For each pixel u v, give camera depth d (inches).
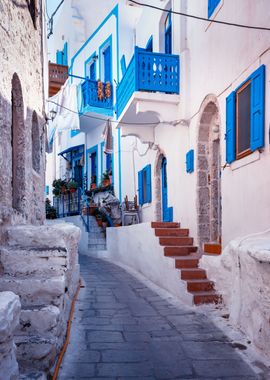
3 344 94.5
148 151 484.4
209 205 325.7
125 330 204.4
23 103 228.2
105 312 239.6
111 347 179.0
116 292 301.7
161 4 423.8
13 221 196.5
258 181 218.1
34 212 267.9
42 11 311.1
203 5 315.6
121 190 604.4
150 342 186.7
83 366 157.4
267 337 165.8
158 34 435.5
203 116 319.3
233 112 248.8
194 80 336.5
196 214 327.6
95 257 558.6
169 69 361.7
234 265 216.7
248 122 230.7
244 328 196.2
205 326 212.2
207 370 155.6
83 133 763.4
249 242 204.7
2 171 179.0
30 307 152.8
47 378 137.9
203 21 313.3
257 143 214.1
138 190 531.8
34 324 146.8
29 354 138.5
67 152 816.3
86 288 314.8
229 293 236.1
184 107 349.4
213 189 322.0
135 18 621.6
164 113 360.8
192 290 263.0
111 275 387.9
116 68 616.4
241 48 242.8
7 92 189.6
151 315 234.2
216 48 285.6
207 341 188.4
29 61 250.7
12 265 168.2
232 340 189.5
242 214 238.8
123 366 158.2
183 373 152.8
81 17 804.0
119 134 611.5
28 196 239.9
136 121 431.5
